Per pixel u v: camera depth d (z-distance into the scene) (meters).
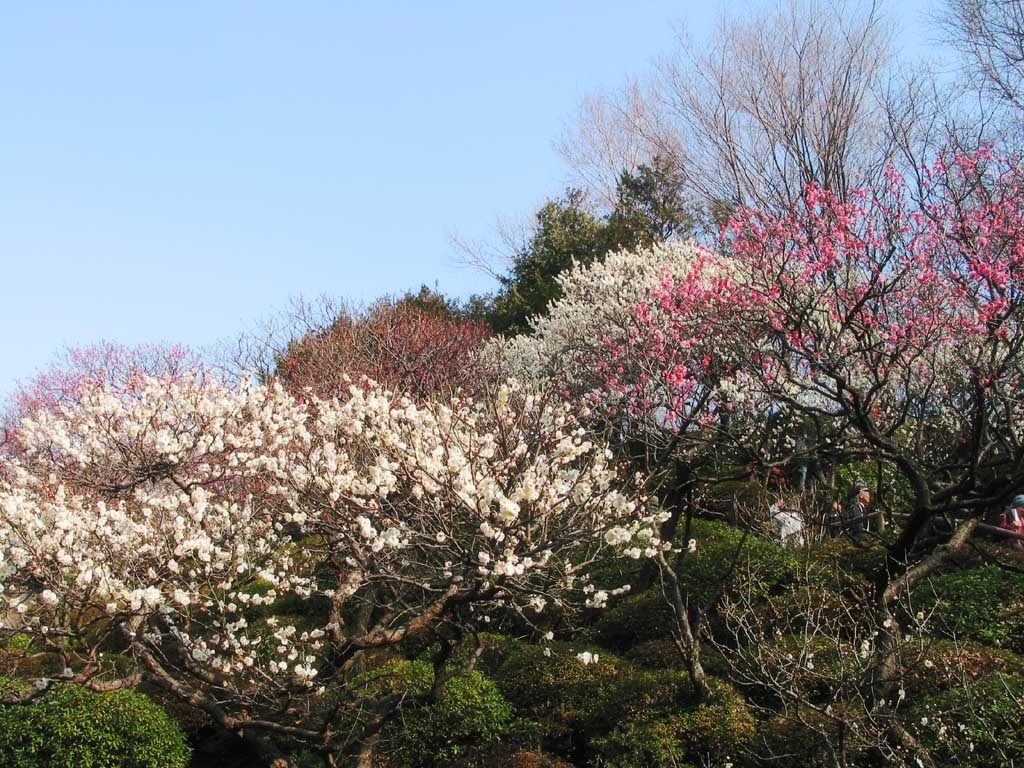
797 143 21.84
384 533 8.05
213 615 10.22
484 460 8.04
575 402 14.75
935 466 10.45
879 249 10.75
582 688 10.64
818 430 10.91
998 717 7.81
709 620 11.44
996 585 10.70
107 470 10.91
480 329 24.89
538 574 8.20
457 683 10.74
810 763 8.19
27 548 8.16
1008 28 17.77
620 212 27.73
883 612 9.34
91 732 10.34
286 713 9.01
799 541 12.84
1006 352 10.83
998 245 10.38
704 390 12.84
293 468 9.14
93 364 22.84
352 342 20.28
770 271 11.03
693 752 9.07
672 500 12.98
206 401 11.23
